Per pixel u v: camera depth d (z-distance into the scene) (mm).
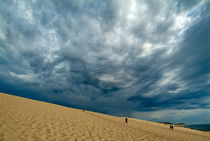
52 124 8211
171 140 11773
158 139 10664
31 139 5117
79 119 13328
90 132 8273
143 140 8961
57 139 5711
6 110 9031
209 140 20938
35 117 9078
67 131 7332
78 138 6461
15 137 4961
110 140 7270
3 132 5133
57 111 16016
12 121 6824
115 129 11688
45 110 14055
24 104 15078
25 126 6516
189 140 15016
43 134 5961
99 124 12922
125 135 9594
